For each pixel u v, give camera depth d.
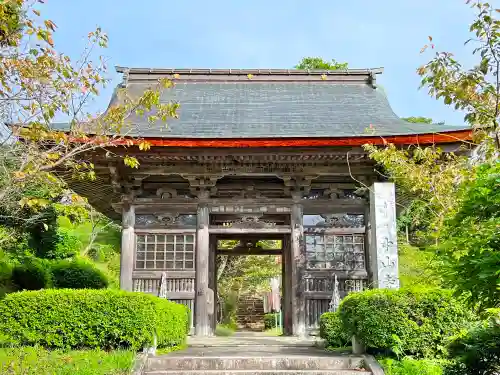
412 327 9.70
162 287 14.72
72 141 9.43
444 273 7.27
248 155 14.58
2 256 20.75
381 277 14.16
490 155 7.08
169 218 15.67
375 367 9.57
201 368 10.01
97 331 10.30
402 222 31.48
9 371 8.44
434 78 7.30
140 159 14.86
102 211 21.14
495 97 7.27
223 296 34.91
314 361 10.10
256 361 10.10
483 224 6.73
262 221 15.81
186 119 16.47
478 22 6.97
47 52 8.16
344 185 15.90
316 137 14.03
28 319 10.30
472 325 9.65
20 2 7.33
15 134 8.47
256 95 18.61
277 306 36.34
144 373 9.45
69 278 21.67
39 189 11.83
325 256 15.45
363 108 17.56
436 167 9.69
